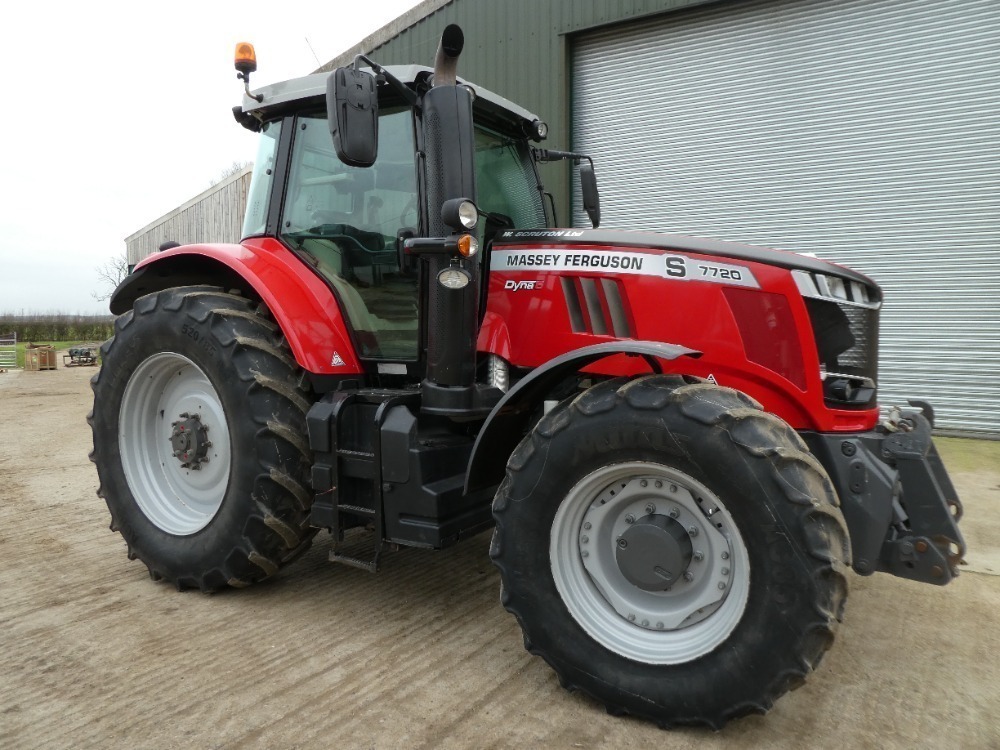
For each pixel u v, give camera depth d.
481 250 2.97
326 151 3.04
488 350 2.76
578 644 2.10
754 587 1.88
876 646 2.56
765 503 1.86
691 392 2.02
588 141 7.83
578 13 7.56
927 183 6.30
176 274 3.49
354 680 2.25
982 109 6.04
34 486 4.96
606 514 2.18
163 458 3.24
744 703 1.88
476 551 3.55
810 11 6.62
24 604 2.86
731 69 7.01
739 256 2.48
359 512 2.63
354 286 2.97
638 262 2.57
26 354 17.78
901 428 2.38
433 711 2.07
